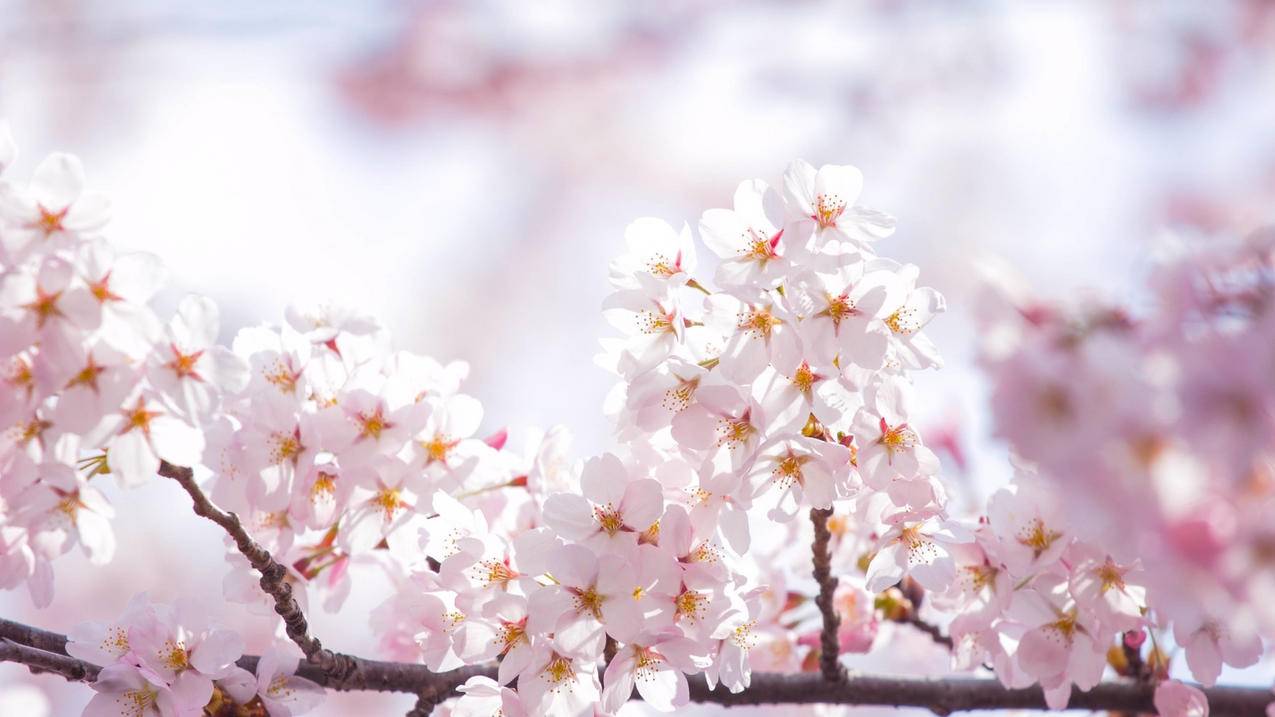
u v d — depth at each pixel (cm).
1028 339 92
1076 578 101
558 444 105
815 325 100
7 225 98
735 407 100
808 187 101
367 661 106
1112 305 92
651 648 100
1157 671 108
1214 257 92
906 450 101
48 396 98
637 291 102
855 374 100
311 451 102
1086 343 91
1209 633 101
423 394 105
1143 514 91
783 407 100
